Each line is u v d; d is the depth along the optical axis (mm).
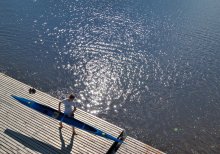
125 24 38062
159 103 23938
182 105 23922
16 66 27203
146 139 20312
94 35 34281
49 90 24453
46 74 26375
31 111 17984
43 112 16578
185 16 42469
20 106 18453
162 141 20219
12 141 15398
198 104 24172
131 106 23344
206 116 22906
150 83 26281
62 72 26828
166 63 29625
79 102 23344
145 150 15789
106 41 33062
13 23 35812
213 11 45094
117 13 41469
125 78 26641
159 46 33031
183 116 22734
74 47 31234
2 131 16047
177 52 32000
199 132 21250
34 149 14992
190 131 21297
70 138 15953
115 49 31484
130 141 16438
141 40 34094
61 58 29016
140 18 40438
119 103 23578
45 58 28812
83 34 34312
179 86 26250
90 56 29734
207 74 28328
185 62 30094
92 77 26422
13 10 39781
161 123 21859
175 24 39406
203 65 29844
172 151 19406
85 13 40562
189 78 27500
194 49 32938
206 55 31797
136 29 36875
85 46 31609
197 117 22734
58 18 38312
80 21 37844
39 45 31141
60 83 25391
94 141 15883
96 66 28078
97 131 15633
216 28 38812
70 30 35094
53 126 16797
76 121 15820
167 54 31406
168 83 26531
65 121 15812
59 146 15320
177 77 27500
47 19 37750
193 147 19859
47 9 41031
